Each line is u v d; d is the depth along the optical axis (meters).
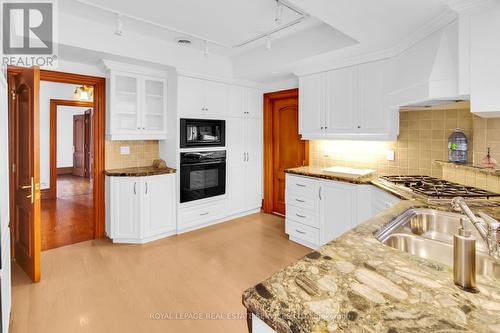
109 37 2.91
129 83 3.56
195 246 3.29
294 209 3.43
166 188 3.54
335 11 1.96
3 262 1.54
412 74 2.26
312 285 0.78
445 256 1.32
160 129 3.72
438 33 2.00
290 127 4.37
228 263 2.86
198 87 3.74
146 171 3.41
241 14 2.61
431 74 1.90
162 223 3.53
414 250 1.38
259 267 2.77
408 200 1.87
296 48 3.18
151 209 3.42
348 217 2.89
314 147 3.96
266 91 4.57
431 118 2.81
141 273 2.63
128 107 3.56
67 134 8.56
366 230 1.26
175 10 2.53
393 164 3.13
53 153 5.69
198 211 3.88
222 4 2.42
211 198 4.02
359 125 3.04
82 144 8.27
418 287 0.77
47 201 5.51
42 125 5.73
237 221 4.25
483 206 1.66
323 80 3.37
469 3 1.61
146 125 3.59
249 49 3.67
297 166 4.29
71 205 5.22
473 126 2.37
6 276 1.68
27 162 2.50
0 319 1.44
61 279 2.51
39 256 2.46
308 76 3.53
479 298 0.72
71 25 2.67
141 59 3.16
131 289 2.36
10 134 2.87
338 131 3.24
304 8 1.93
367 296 0.72
